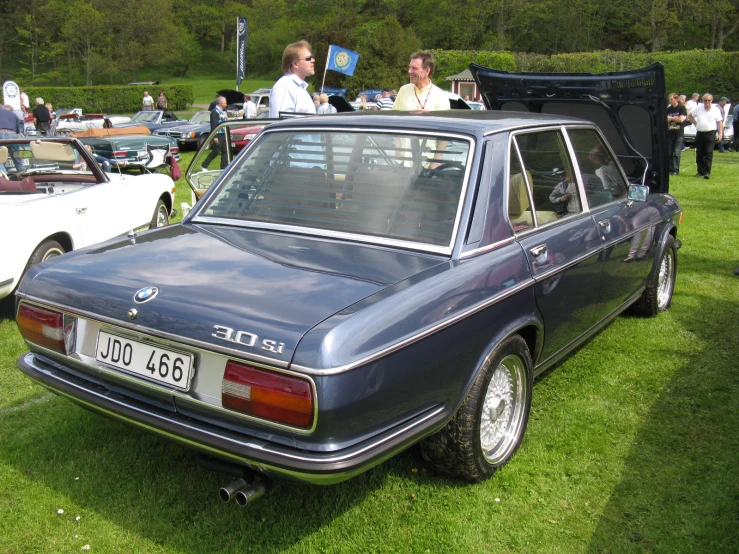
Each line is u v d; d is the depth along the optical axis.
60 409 3.81
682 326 5.13
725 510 2.88
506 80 5.30
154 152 12.46
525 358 3.16
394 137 3.20
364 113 3.55
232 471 2.43
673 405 3.85
